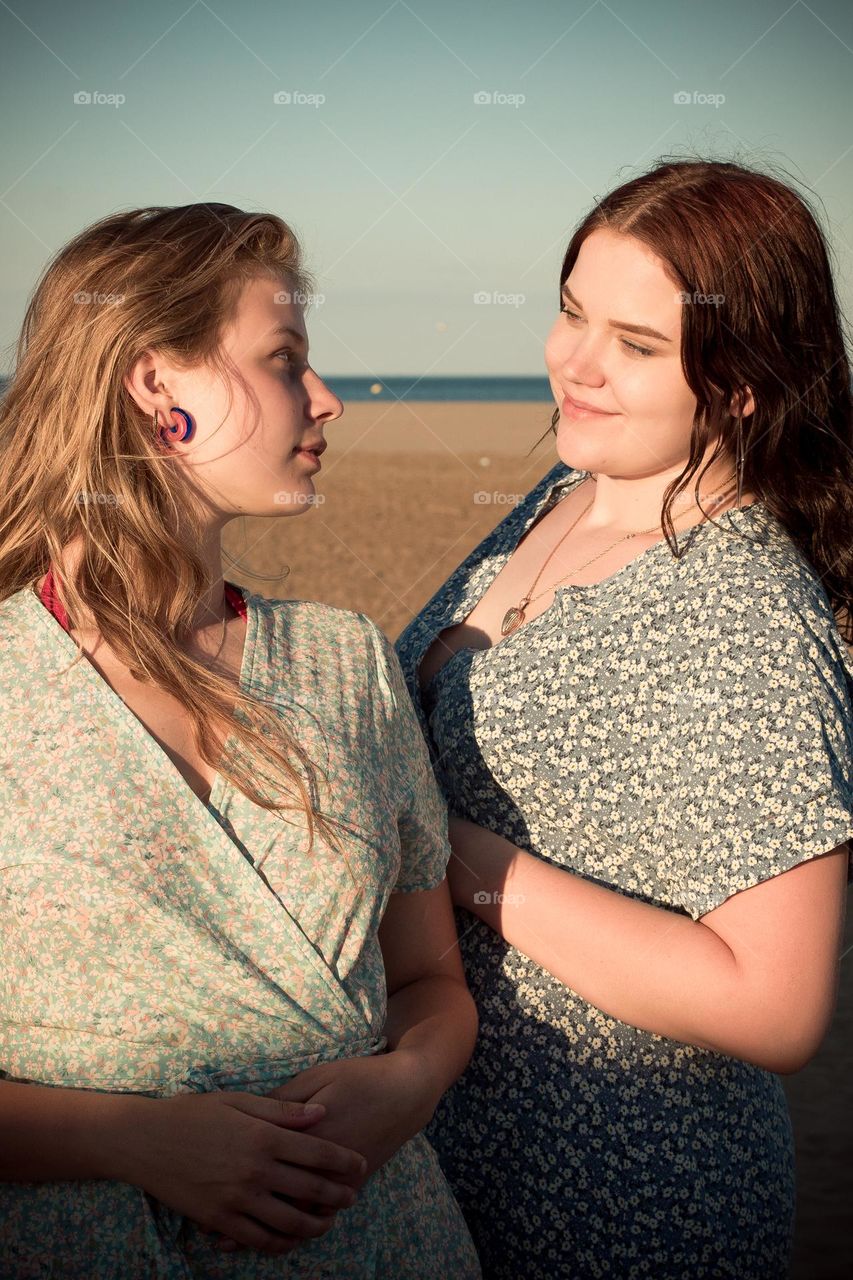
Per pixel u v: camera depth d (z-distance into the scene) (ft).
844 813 5.22
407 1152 5.57
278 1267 4.91
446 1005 5.95
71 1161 4.78
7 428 5.71
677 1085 6.12
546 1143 6.22
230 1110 4.77
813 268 6.07
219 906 5.01
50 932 4.83
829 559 6.34
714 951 5.42
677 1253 6.07
